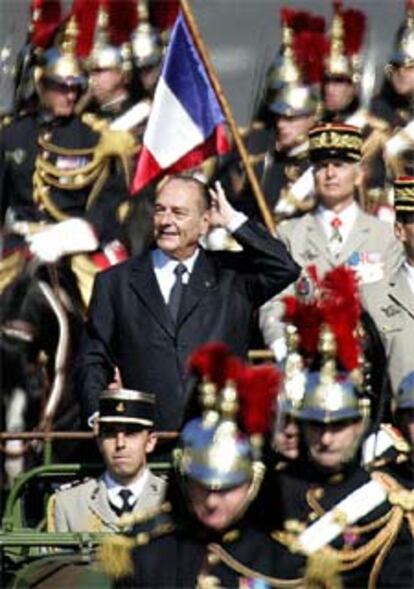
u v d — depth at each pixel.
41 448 29.97
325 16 32.91
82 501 25.42
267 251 26.84
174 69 30.02
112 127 32.00
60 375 30.81
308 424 22.72
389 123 32.09
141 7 32.41
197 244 27.11
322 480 22.66
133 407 25.45
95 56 32.12
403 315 26.88
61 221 31.70
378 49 32.50
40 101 32.12
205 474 21.98
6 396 30.70
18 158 32.00
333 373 22.86
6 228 31.86
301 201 31.12
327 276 23.27
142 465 25.52
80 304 31.23
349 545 22.48
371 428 23.84
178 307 26.89
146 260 27.14
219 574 22.17
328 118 32.00
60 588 22.84
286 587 22.20
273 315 27.41
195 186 26.98
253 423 22.12
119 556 22.27
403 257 28.80
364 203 31.55
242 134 31.62
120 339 26.98
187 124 30.06
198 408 22.31
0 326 31.05
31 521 26.72
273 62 31.94
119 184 31.83
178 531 22.31
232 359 22.27
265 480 22.47
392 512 22.61
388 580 22.58
